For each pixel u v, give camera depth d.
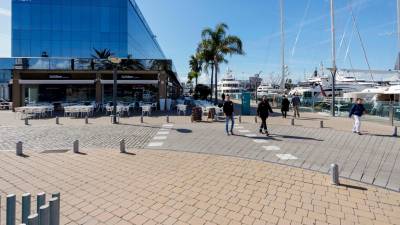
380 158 9.48
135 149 10.77
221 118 21.70
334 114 25.17
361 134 14.41
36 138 13.24
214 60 32.81
